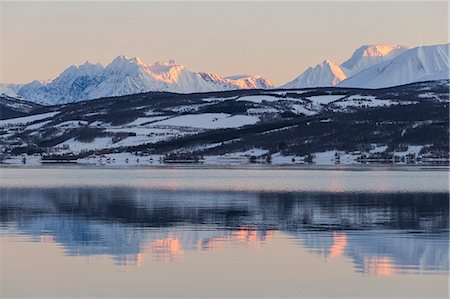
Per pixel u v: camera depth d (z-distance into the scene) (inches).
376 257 3624.5
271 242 4055.1
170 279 3191.4
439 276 3243.1
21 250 3794.3
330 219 5093.5
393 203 6338.6
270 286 3097.9
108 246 3922.2
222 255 3683.6
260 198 6879.9
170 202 6446.9
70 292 2999.5
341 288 3068.4
